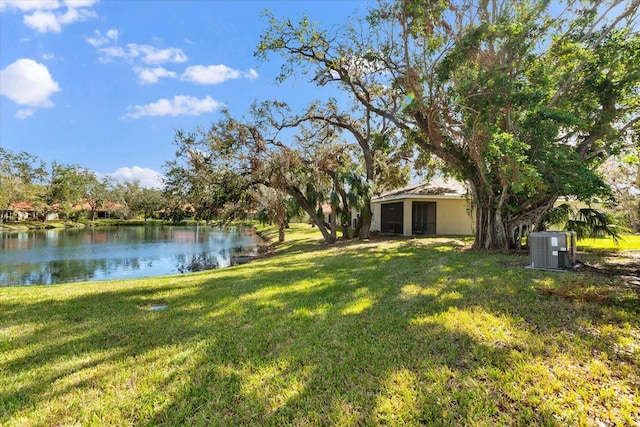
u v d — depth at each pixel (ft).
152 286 22.89
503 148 24.79
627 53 26.94
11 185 128.57
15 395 8.67
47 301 18.80
